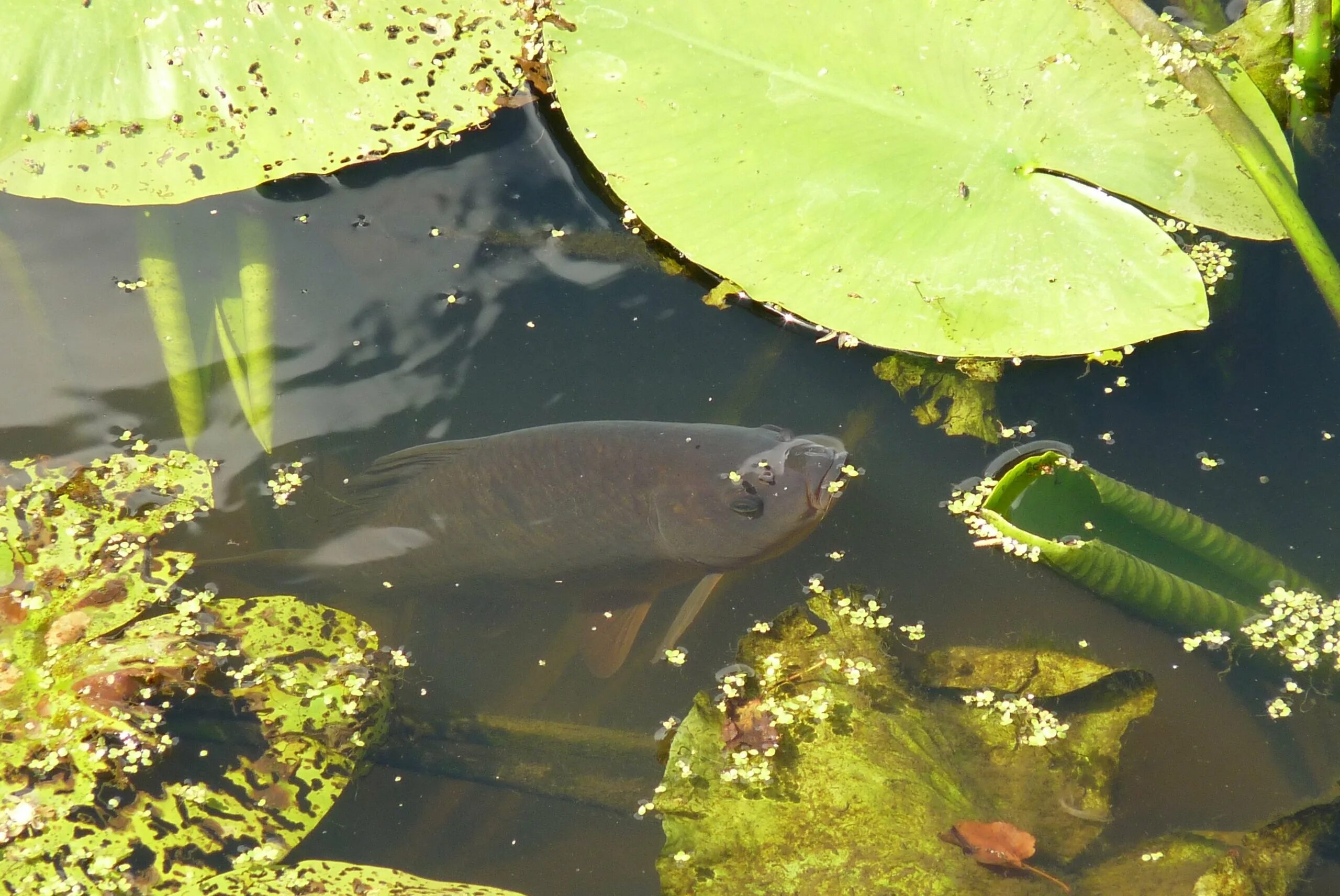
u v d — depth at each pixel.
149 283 2.51
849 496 2.48
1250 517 2.45
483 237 2.53
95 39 2.49
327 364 2.51
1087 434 2.47
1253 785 2.41
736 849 2.40
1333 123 2.52
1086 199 2.47
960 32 2.50
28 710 2.42
